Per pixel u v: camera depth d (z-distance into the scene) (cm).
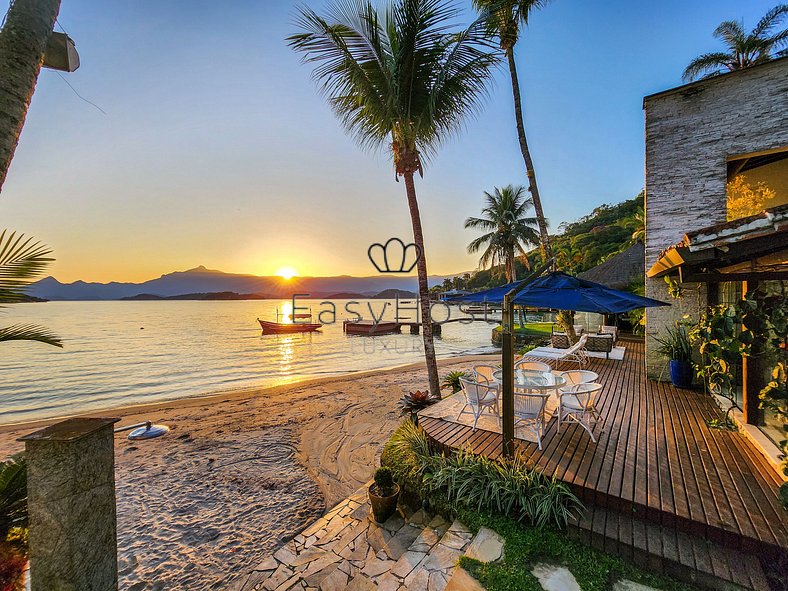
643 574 275
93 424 204
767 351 367
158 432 676
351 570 338
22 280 249
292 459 699
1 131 180
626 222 3209
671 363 702
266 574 345
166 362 1902
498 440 456
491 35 655
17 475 267
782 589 245
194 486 596
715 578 257
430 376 773
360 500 483
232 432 845
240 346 2534
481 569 286
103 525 205
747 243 318
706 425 489
